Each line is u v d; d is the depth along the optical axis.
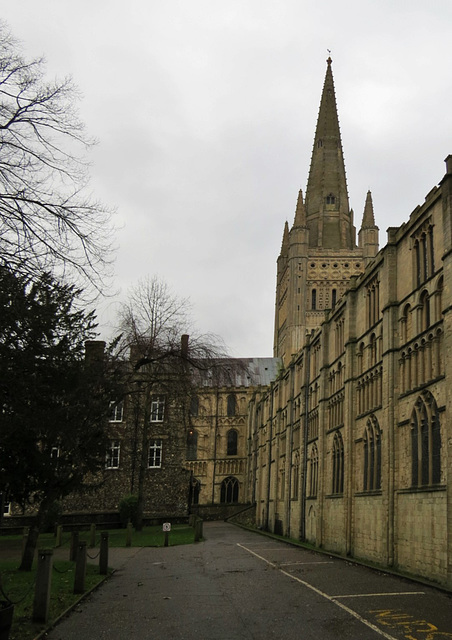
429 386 26.25
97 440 28.89
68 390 24.78
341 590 19.83
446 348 23.97
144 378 50.47
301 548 38.16
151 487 62.91
